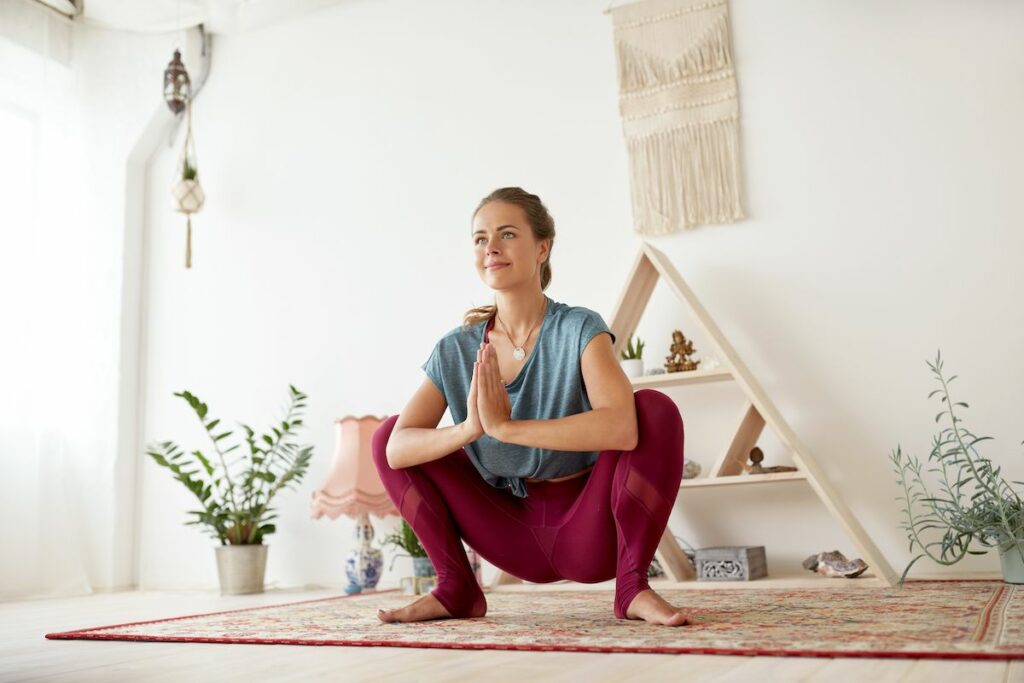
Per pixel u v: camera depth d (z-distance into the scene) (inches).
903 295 111.7
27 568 135.2
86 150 159.6
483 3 144.3
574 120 134.7
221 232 158.2
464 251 140.6
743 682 39.7
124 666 54.6
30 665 56.9
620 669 44.6
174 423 155.5
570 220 132.4
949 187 111.3
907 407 109.7
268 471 136.7
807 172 118.4
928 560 105.3
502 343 67.2
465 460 67.9
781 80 121.4
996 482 103.1
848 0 119.2
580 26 136.3
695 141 124.6
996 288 107.7
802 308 116.3
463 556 68.7
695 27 126.8
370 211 148.1
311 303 149.8
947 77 113.0
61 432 145.6
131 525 154.1
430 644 55.2
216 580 147.8
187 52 159.8
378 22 152.4
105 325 156.3
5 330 138.7
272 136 157.5
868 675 39.9
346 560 124.7
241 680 47.3
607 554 63.3
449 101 144.7
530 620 66.6
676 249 124.2
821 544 110.8
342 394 145.1
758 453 106.3
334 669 49.4
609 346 62.4
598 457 61.9
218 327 155.5
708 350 119.1
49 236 148.0
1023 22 110.3
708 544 116.6
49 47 151.8
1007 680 37.2
